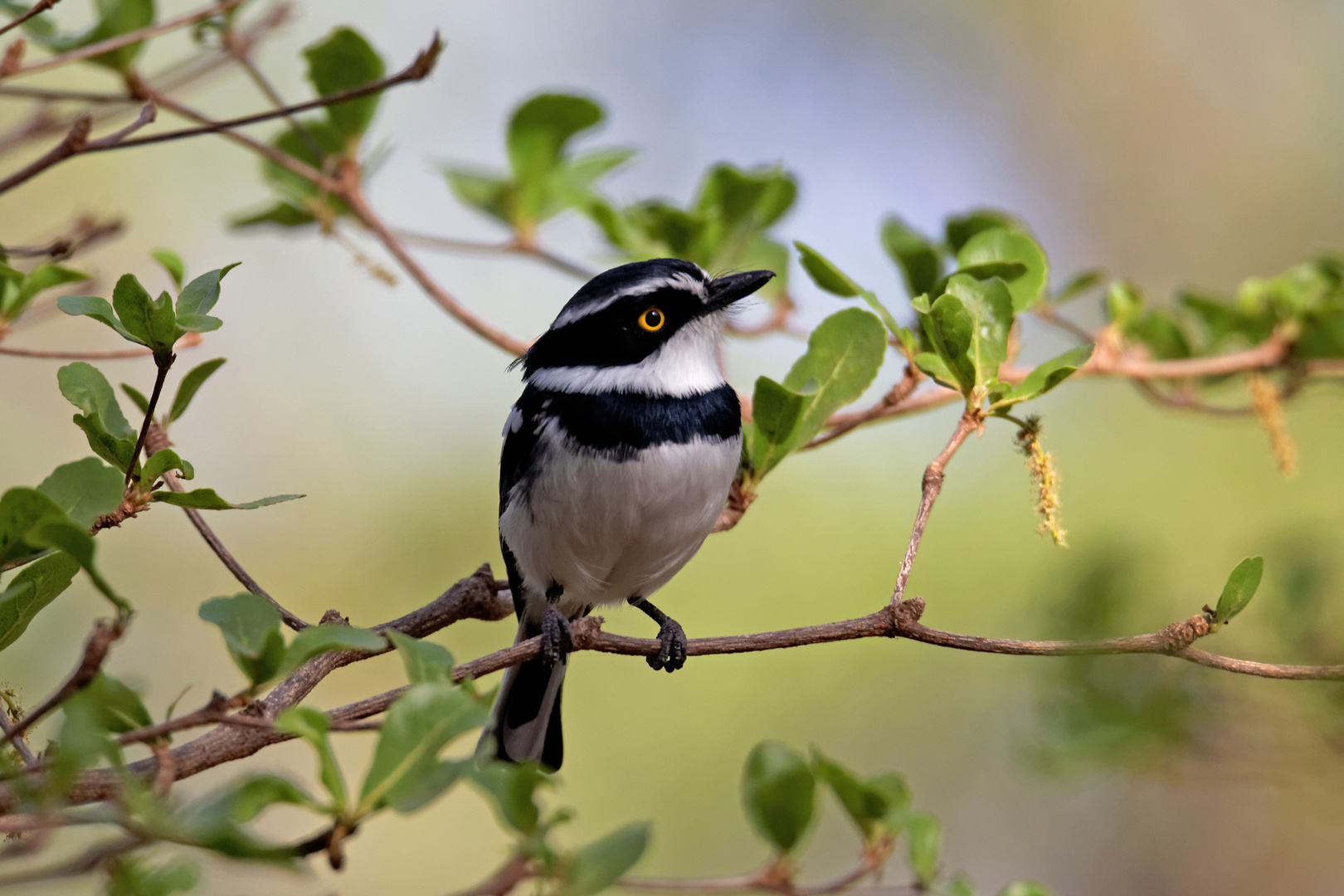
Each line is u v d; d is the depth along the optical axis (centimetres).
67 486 538
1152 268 2217
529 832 451
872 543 1783
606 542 889
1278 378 1191
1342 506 1805
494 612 784
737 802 1683
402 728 459
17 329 815
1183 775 1088
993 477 1838
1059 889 1783
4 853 417
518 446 901
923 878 698
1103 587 1110
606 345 880
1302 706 1054
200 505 583
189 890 456
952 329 708
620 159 1204
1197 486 1842
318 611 1731
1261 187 2188
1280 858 1827
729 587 1747
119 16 893
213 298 585
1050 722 1101
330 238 1010
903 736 1738
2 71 720
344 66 1025
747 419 1031
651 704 1703
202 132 736
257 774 437
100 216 1441
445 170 1170
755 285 902
